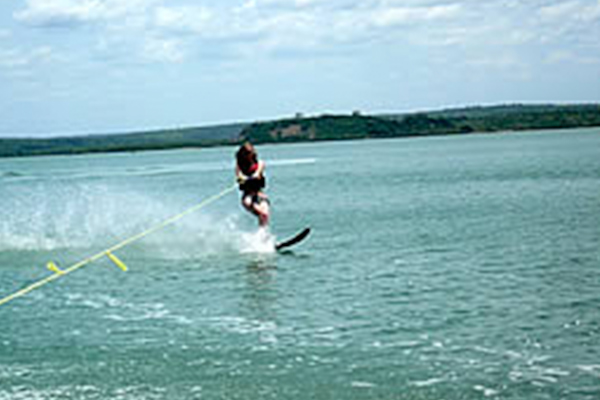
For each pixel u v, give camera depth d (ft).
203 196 151.12
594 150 310.65
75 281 50.98
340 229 78.13
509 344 32.50
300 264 55.01
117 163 516.32
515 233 68.59
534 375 28.45
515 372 28.86
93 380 29.22
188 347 33.45
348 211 100.01
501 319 36.78
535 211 88.43
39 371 30.45
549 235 66.33
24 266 57.88
